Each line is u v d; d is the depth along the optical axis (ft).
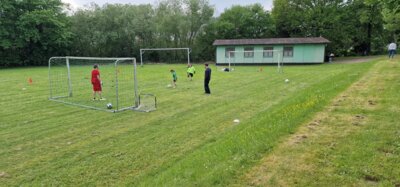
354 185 13.10
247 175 14.65
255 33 160.97
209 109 38.96
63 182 18.71
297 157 16.19
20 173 20.20
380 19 135.23
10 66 147.23
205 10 162.50
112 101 46.73
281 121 23.57
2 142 26.68
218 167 15.90
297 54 128.36
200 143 25.16
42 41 153.07
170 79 76.18
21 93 56.08
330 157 15.87
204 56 163.22
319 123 22.04
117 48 169.68
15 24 143.02
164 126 31.01
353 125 21.01
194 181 14.84
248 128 24.94
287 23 155.84
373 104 26.73
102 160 22.06
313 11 147.23
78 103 45.14
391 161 14.87
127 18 166.40
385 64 60.18
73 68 109.50
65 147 25.14
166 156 22.43
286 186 13.39
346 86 37.70
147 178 18.69
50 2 156.66
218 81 69.46
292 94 48.60
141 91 56.39
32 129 30.78
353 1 144.36
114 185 18.06
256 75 81.46
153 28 164.45
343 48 151.74
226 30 156.97
